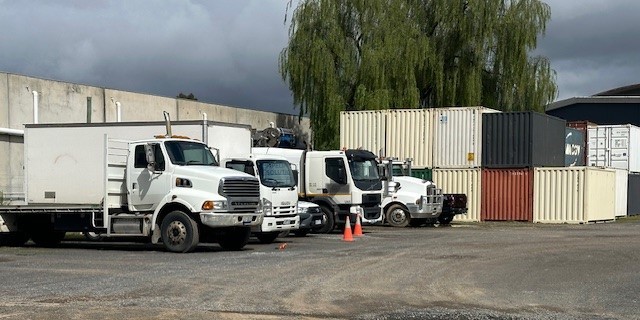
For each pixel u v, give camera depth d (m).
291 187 20.11
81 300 9.95
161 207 17.08
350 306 9.67
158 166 17.28
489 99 40.50
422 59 38.69
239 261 14.73
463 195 30.36
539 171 31.69
